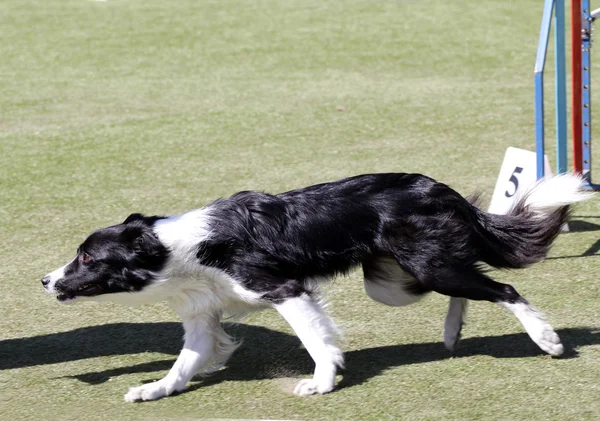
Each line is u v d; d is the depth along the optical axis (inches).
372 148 614.2
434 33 987.9
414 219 300.2
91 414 283.1
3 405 292.2
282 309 290.2
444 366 305.0
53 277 297.9
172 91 798.5
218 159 601.9
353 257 303.6
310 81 818.2
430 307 362.6
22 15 1138.0
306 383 289.0
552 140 612.7
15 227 484.7
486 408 271.3
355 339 335.0
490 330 335.6
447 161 576.7
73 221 491.2
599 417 261.4
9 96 795.4
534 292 372.5
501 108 706.2
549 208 324.2
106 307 380.2
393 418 268.1
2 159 614.9
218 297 299.9
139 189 543.8
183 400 290.8
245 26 1047.6
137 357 330.3
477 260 311.7
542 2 1121.4
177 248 291.6
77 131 680.4
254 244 294.8
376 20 1056.2
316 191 306.3
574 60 440.1
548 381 287.4
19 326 363.3
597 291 369.4
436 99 741.3
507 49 912.3
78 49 971.3
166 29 1045.8
